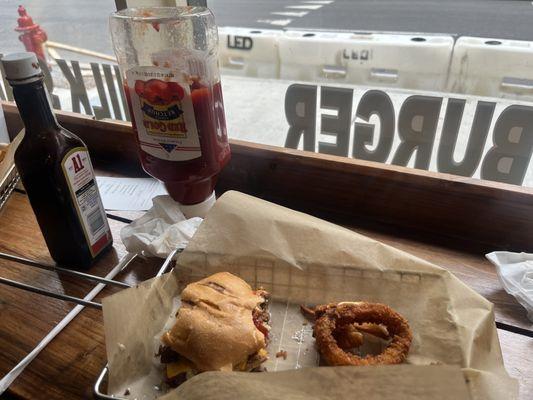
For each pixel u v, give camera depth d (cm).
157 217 76
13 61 56
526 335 58
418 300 58
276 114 97
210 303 56
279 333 58
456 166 86
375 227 80
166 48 71
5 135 107
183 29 71
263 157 85
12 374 55
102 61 109
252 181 90
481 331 52
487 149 82
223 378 43
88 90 117
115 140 99
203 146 70
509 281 63
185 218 79
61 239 68
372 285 60
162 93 65
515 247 72
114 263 73
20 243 78
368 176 78
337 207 84
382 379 42
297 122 95
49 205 65
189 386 43
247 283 63
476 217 73
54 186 63
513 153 80
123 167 101
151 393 51
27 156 62
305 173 83
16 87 58
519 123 76
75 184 65
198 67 66
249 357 54
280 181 87
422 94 83
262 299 58
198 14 70
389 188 77
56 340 59
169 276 61
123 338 51
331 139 95
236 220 65
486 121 79
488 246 74
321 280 62
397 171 75
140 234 71
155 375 53
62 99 121
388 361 51
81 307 63
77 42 111
